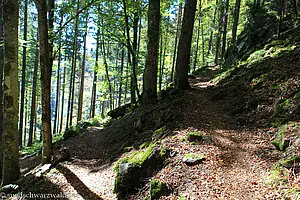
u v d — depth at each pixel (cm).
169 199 577
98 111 5212
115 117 1734
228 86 1173
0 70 1014
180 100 1066
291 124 720
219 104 1076
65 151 1045
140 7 1455
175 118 953
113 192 722
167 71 2866
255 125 845
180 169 646
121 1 1407
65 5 1143
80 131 1705
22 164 1315
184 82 1229
